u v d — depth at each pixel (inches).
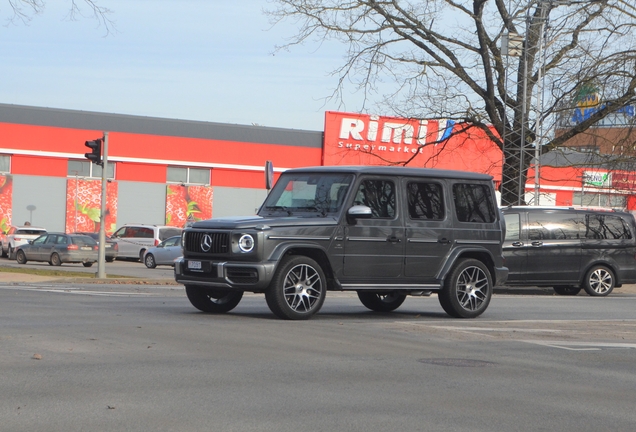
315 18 1213.1
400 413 246.1
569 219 892.6
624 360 368.2
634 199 1363.2
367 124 2172.7
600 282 895.7
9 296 618.8
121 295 678.5
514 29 1248.2
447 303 528.7
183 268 493.7
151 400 253.4
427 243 520.4
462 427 231.1
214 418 233.0
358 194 502.0
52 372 293.6
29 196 2022.6
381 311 575.2
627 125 1191.6
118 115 2101.4
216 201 2207.2
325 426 227.5
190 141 2170.3
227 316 490.0
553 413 253.9
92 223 2084.2
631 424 242.4
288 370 311.4
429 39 1280.8
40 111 2025.1
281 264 473.7
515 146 1262.3
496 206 555.2
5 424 221.0
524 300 747.4
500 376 315.6
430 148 2142.0
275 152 2237.9
